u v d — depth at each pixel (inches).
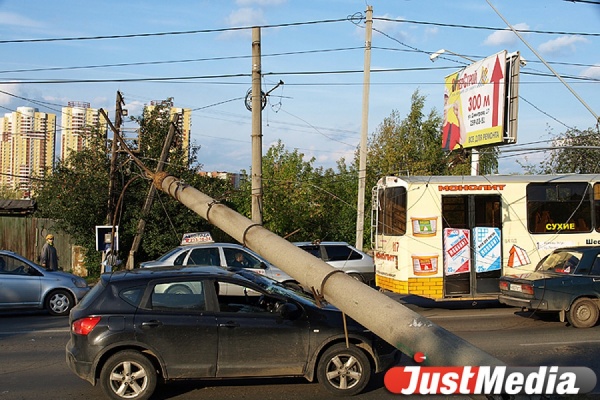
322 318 314.3
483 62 962.1
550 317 564.7
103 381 294.7
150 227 971.3
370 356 317.1
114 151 935.0
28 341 465.1
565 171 1160.2
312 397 312.7
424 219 585.0
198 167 1097.4
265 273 607.8
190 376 302.0
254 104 711.7
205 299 310.7
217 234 1091.9
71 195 957.8
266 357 307.7
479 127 973.2
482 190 595.2
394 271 596.4
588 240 613.6
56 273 620.7
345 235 1161.4
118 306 303.3
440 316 583.5
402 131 1612.9
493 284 591.8
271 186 1117.7
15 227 1021.8
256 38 716.7
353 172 1223.5
